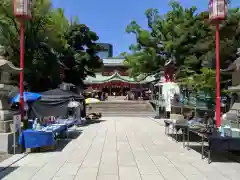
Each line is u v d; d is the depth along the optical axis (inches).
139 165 341.7
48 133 420.5
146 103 1627.7
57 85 965.8
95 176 292.0
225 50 698.2
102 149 453.1
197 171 315.3
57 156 393.7
